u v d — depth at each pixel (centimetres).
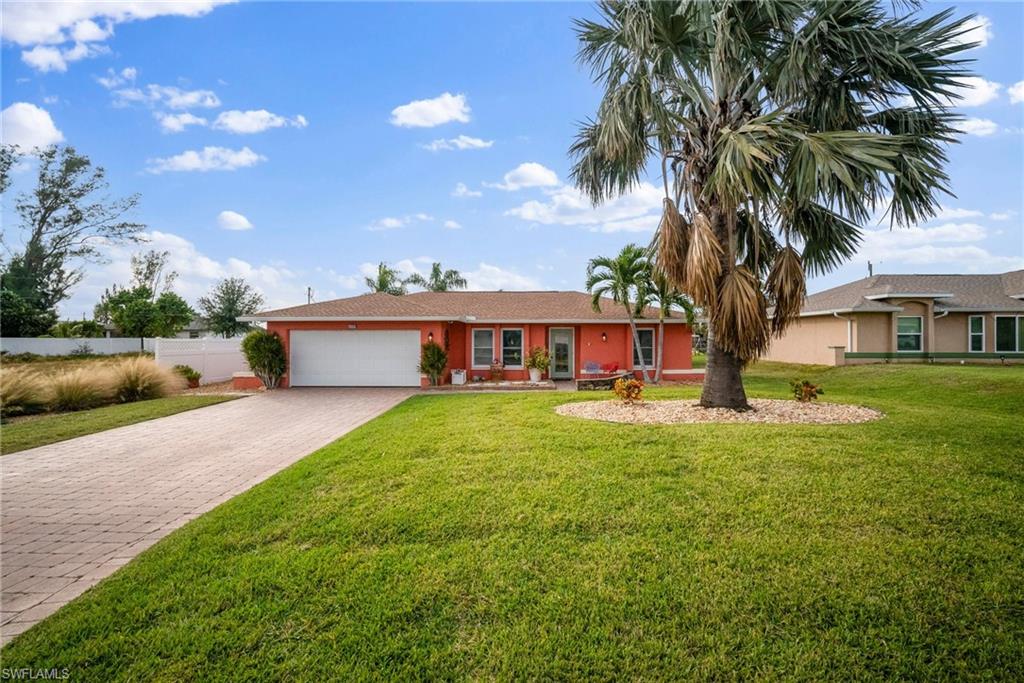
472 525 402
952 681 224
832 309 1953
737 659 242
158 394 1398
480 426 782
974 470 493
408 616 282
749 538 363
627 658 245
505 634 265
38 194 3052
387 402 1293
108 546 407
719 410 860
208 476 612
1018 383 1238
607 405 962
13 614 303
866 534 365
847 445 586
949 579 302
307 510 446
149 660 250
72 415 1073
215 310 3581
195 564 350
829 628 262
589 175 1033
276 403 1287
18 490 555
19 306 2708
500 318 1800
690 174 859
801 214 883
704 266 772
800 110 835
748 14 758
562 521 403
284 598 302
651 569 325
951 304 1977
